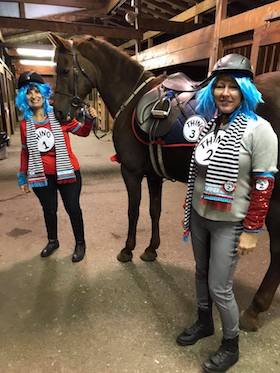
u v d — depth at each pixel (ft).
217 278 3.87
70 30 18.74
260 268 6.98
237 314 4.11
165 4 22.98
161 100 5.35
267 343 4.91
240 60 3.23
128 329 5.22
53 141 6.26
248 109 3.38
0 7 23.00
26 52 32.58
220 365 4.29
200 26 18.84
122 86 6.37
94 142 24.20
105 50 6.40
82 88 6.61
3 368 4.48
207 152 3.60
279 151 4.13
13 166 15.85
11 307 5.72
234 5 17.76
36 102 6.06
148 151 5.99
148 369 4.46
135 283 6.45
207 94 3.69
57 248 7.72
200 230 4.12
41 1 22.76
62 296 6.03
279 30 8.16
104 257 7.40
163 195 11.93
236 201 3.57
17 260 7.25
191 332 4.83
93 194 11.89
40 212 10.07
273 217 4.39
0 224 9.16
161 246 7.98
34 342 4.93
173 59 14.83
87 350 4.79
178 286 6.36
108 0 24.67
